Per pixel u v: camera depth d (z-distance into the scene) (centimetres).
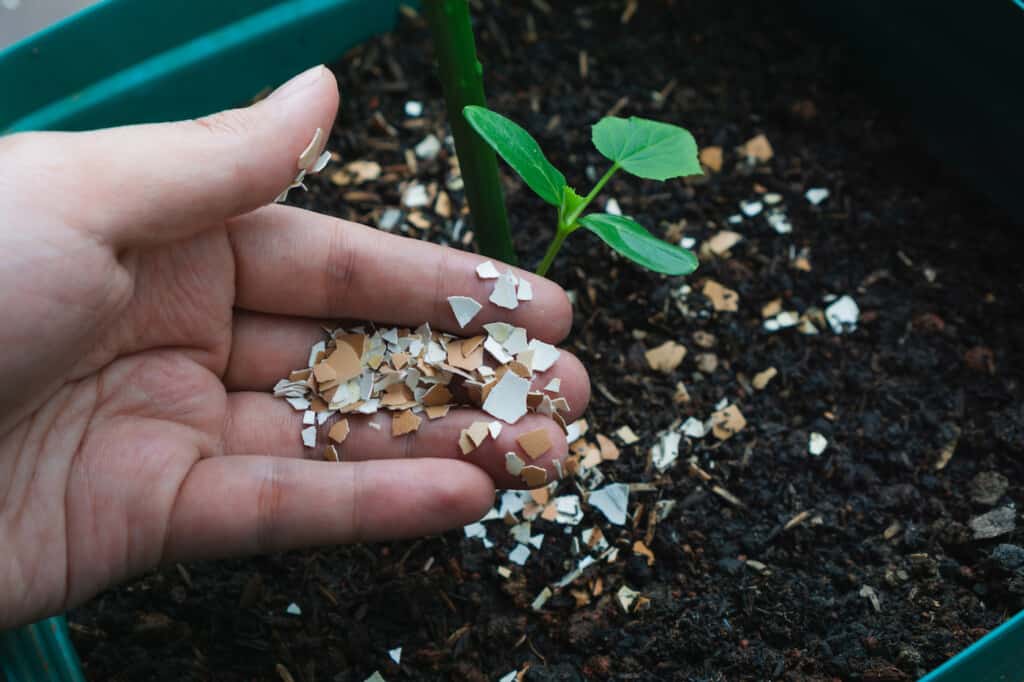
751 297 35
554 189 28
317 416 31
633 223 29
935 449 33
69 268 27
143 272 29
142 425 30
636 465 33
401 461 30
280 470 30
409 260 31
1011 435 33
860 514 32
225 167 28
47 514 29
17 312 27
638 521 33
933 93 36
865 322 35
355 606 32
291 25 37
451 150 37
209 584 32
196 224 29
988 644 28
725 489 33
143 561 30
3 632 29
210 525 29
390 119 38
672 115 38
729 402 34
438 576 32
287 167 29
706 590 32
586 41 39
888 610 31
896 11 36
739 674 31
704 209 36
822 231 36
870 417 33
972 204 36
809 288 35
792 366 34
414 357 31
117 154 28
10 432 29
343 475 29
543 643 32
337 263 31
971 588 31
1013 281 35
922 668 30
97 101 35
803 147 37
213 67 36
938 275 35
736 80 38
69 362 29
